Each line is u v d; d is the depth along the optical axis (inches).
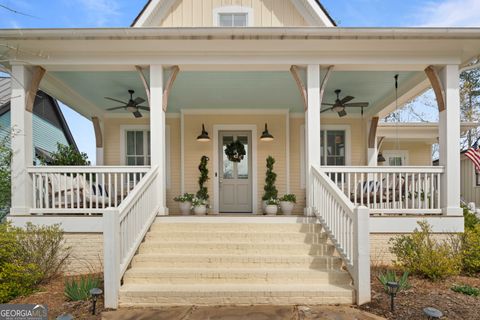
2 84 392.5
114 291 128.6
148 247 163.5
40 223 181.8
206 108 306.5
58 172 184.5
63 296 143.9
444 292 139.9
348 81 235.3
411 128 360.2
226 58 190.9
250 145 309.3
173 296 131.7
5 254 152.2
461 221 184.1
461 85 612.4
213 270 146.3
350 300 131.7
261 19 268.5
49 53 188.1
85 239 183.0
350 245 139.4
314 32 172.7
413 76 224.1
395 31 170.9
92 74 217.2
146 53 190.4
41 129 439.5
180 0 269.7
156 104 190.1
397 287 121.3
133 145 322.3
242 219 183.9
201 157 305.3
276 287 136.6
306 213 190.4
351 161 316.8
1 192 196.1
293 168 311.9
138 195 157.9
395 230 184.5
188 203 274.2
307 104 190.7
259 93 261.9
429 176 198.8
